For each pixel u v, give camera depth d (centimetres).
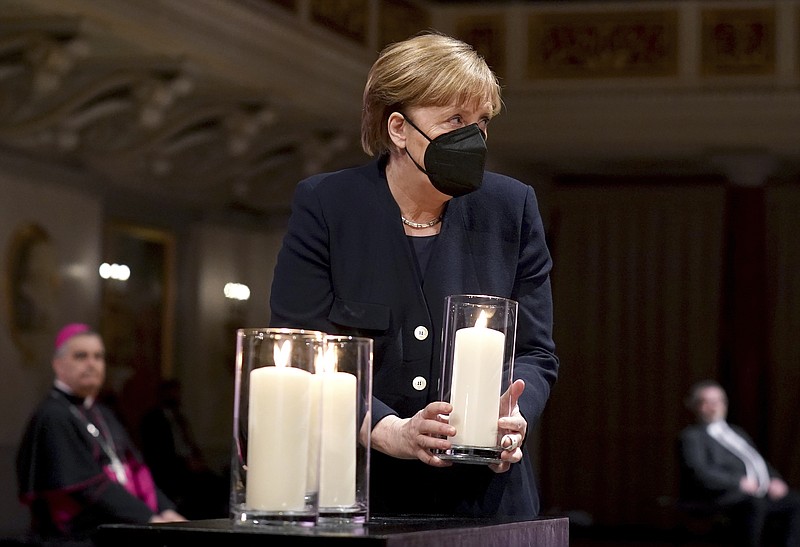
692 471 1261
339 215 291
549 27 1588
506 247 298
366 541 197
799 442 1744
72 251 1375
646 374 1811
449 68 279
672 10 1561
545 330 301
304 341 223
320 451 225
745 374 1602
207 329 1639
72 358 882
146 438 1320
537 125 1584
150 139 1334
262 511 219
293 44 1302
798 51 1527
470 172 278
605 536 1761
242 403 223
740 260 1598
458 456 253
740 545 1224
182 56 1161
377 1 1470
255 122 1339
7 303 1279
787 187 1786
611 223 1831
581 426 1825
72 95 1185
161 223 1574
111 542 216
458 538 215
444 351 262
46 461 844
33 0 986
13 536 837
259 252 1717
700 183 1808
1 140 1227
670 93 1555
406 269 289
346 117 1417
